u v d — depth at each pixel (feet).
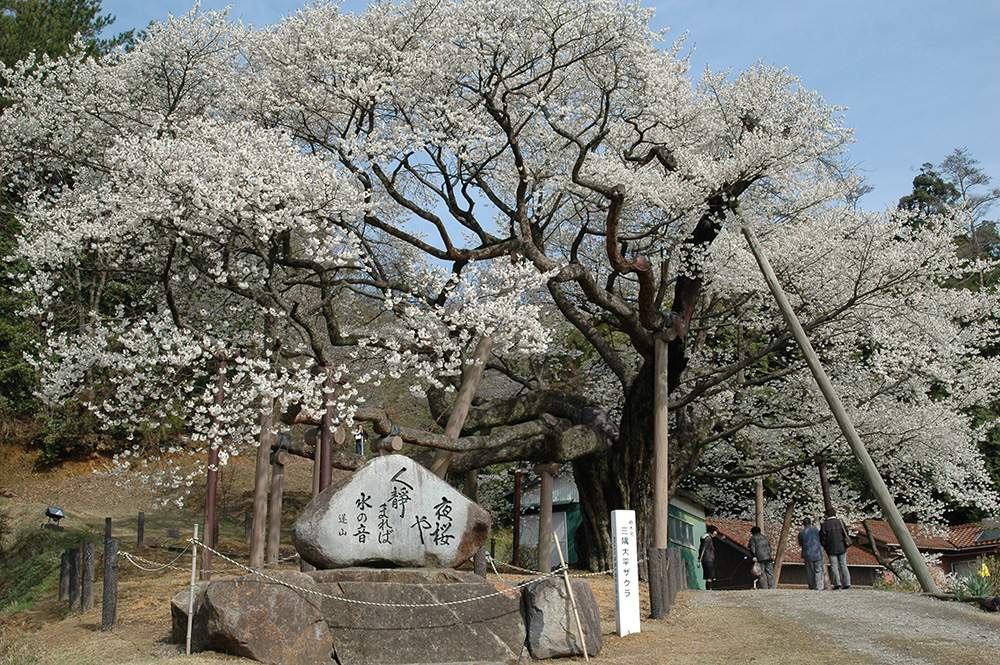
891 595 37.29
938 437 51.70
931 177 119.85
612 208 39.09
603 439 48.57
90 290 47.73
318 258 38.40
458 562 27.07
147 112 49.67
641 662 23.68
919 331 52.16
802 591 41.98
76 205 43.78
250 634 22.33
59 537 52.01
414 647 23.82
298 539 26.14
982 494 55.93
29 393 69.82
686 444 52.06
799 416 54.54
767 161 46.65
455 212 49.26
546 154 50.67
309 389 34.91
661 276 54.29
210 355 37.55
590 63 48.37
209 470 33.04
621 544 28.73
